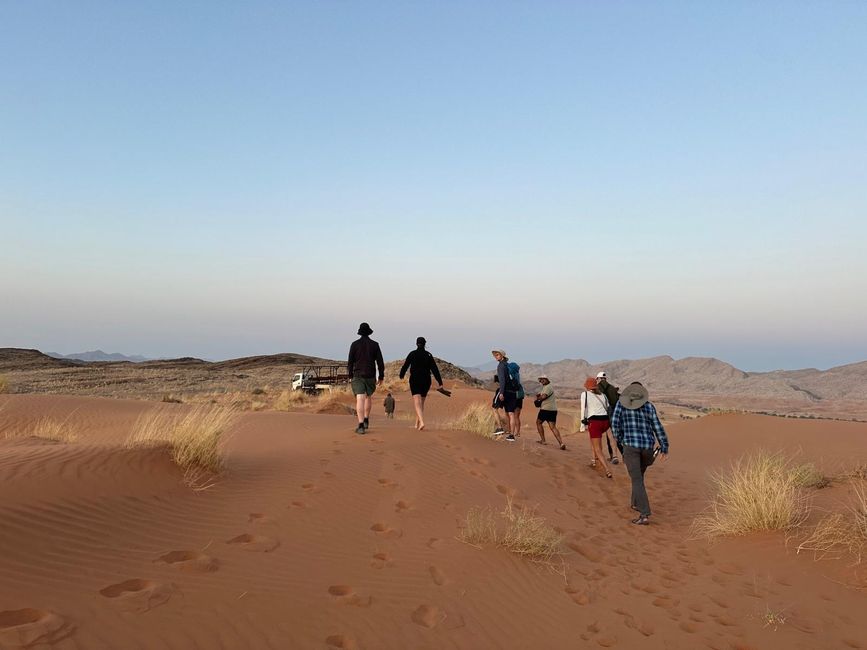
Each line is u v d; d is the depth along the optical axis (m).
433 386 38.06
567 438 17.14
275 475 7.52
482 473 8.85
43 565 4.08
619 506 8.78
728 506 7.72
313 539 5.61
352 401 27.86
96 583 4.02
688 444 16.19
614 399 10.62
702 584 5.63
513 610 4.74
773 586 5.50
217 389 36.66
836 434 15.64
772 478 8.07
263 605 4.11
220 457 7.62
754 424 17.44
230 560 4.80
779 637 4.47
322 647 3.69
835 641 4.41
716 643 4.38
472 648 4.04
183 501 6.00
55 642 3.21
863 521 6.43
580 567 5.99
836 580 5.47
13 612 3.45
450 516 6.86
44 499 5.12
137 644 3.36
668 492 9.85
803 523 6.99
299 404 25.88
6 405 16.06
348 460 8.52
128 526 5.09
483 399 30.02
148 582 4.18
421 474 8.25
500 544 6.09
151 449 7.09
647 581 5.72
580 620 4.71
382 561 5.34
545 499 8.45
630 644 4.33
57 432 11.60
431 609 4.51
